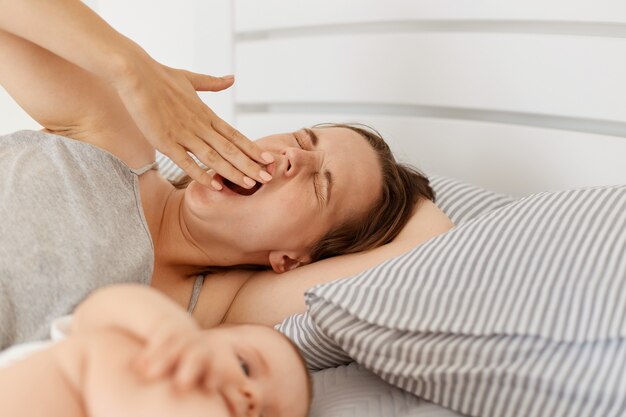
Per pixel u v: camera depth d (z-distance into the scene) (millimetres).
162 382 751
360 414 1034
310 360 1208
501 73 1747
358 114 1960
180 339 742
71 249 1079
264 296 1375
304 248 1412
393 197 1464
